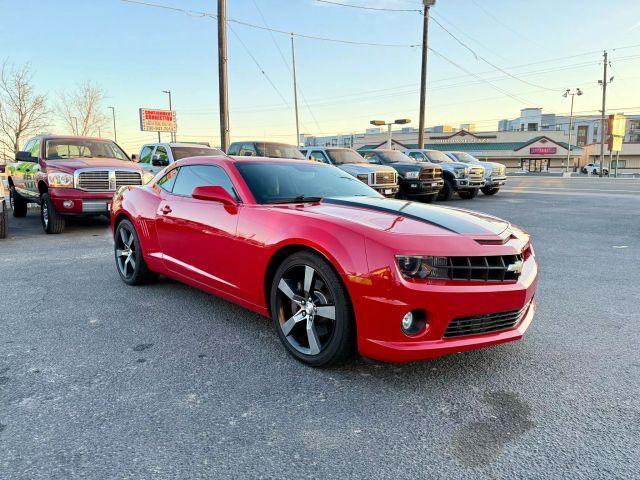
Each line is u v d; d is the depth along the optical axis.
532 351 3.28
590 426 2.35
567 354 3.23
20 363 3.05
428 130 82.50
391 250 2.58
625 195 17.44
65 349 3.29
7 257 6.57
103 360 3.11
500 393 2.69
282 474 1.98
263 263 3.22
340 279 2.76
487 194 17.98
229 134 16.77
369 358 2.79
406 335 2.60
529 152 70.06
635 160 72.19
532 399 2.62
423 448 2.16
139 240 4.75
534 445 2.19
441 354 2.63
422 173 13.63
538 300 4.51
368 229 2.73
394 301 2.55
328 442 2.21
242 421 2.38
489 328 2.81
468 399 2.62
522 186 23.98
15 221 11.00
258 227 3.27
